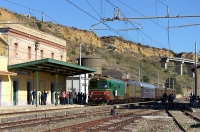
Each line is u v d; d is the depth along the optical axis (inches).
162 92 3395.7
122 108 1660.9
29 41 1625.2
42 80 1723.7
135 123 871.1
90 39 5487.2
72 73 1823.3
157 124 873.5
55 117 1031.0
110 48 5846.5
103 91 1807.3
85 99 2000.5
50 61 1346.0
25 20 4160.9
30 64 1393.9
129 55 5905.5
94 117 1071.0
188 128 784.3
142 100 2753.4
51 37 1852.9
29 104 1600.6
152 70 5246.1
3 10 3745.1
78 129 676.1
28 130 698.8
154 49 6993.1
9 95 1450.5
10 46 1460.4
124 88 2122.3
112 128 746.2
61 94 1768.0
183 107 1820.9
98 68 2378.2
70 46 4544.8
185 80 5374.0
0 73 1333.7
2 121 868.0
